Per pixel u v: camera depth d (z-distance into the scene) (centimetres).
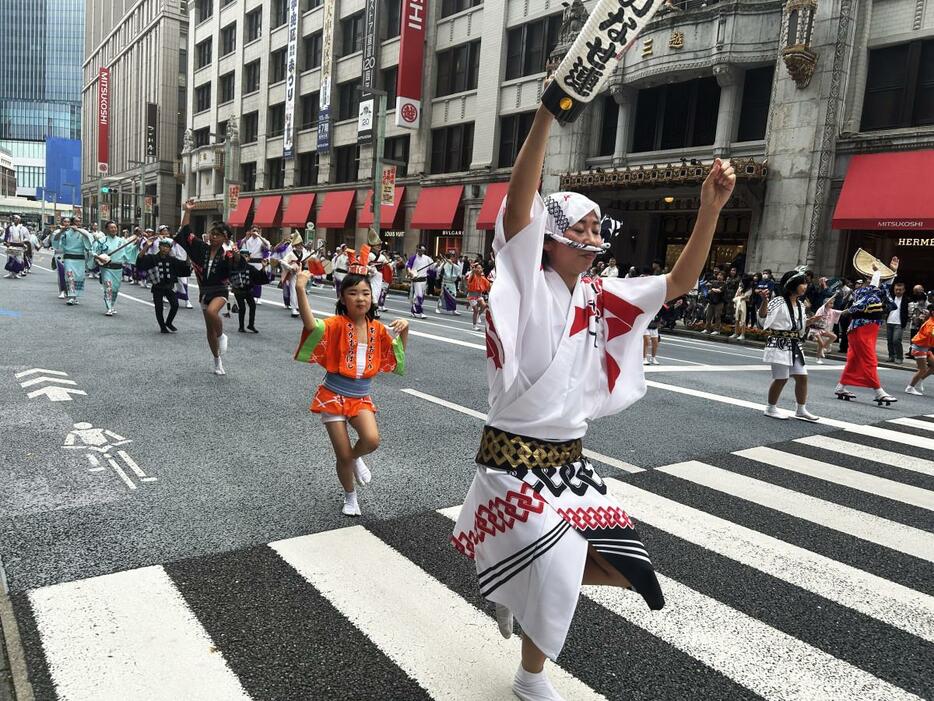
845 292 1716
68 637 280
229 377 833
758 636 309
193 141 5822
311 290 2617
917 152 1833
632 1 188
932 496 530
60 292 1612
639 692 263
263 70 4691
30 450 521
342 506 441
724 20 2109
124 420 619
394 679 264
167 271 1151
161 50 6300
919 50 1862
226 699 247
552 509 211
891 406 941
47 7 14600
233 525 404
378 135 2805
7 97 14650
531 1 2822
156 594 319
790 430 739
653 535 423
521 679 244
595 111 2584
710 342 1861
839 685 272
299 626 298
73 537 376
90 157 9181
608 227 217
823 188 1970
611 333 227
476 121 3059
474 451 581
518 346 212
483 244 3020
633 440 655
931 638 313
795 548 413
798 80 1981
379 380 880
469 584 346
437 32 3322
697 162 2022
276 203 4472
